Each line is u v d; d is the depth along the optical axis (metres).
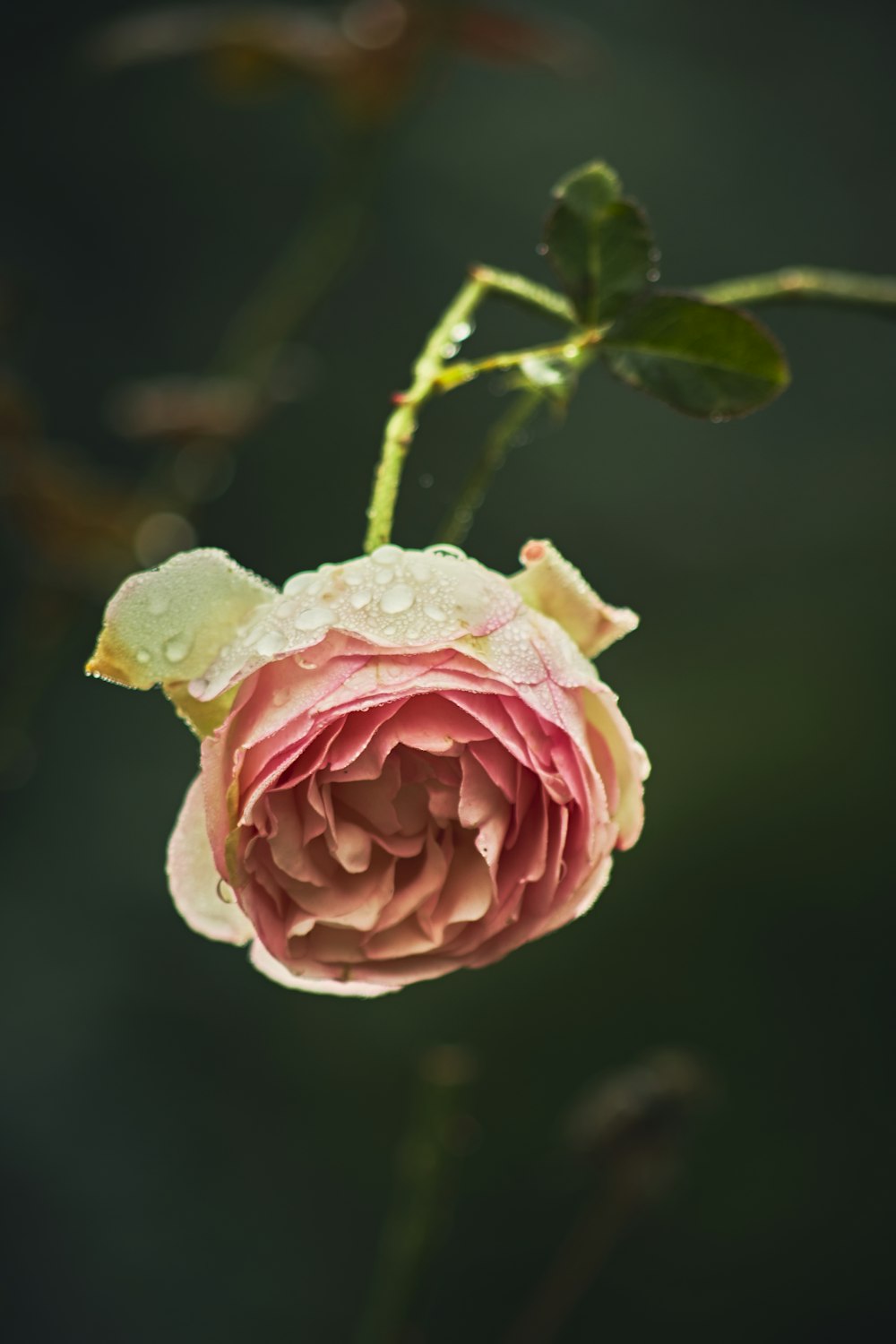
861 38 1.93
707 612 1.68
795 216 1.83
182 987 1.57
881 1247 1.46
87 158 1.72
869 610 1.67
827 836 1.59
